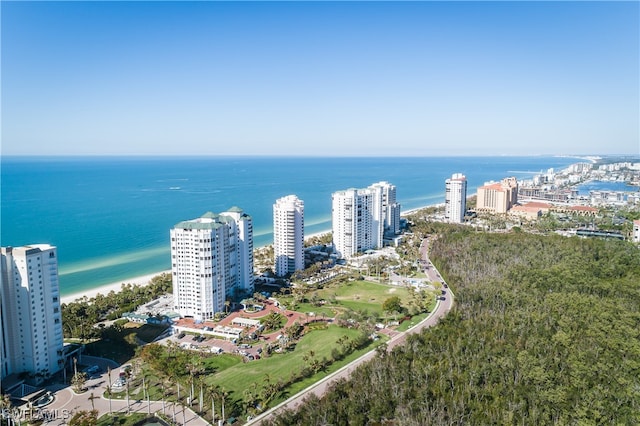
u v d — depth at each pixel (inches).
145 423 6811.0
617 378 7303.2
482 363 7751.0
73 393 7652.6
